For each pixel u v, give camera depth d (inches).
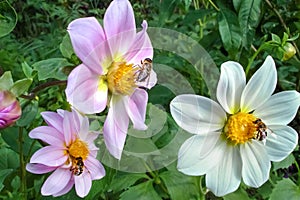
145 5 45.4
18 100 19.3
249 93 20.3
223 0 28.2
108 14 16.9
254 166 20.8
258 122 20.3
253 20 27.1
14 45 43.1
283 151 20.8
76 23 16.5
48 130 19.5
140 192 22.1
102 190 21.6
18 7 56.4
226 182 20.6
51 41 42.3
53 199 22.1
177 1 27.3
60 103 22.9
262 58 30.6
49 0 57.0
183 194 22.1
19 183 24.7
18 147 23.3
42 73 21.1
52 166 19.6
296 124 32.7
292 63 30.9
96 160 19.9
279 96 20.6
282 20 30.9
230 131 20.3
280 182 24.8
